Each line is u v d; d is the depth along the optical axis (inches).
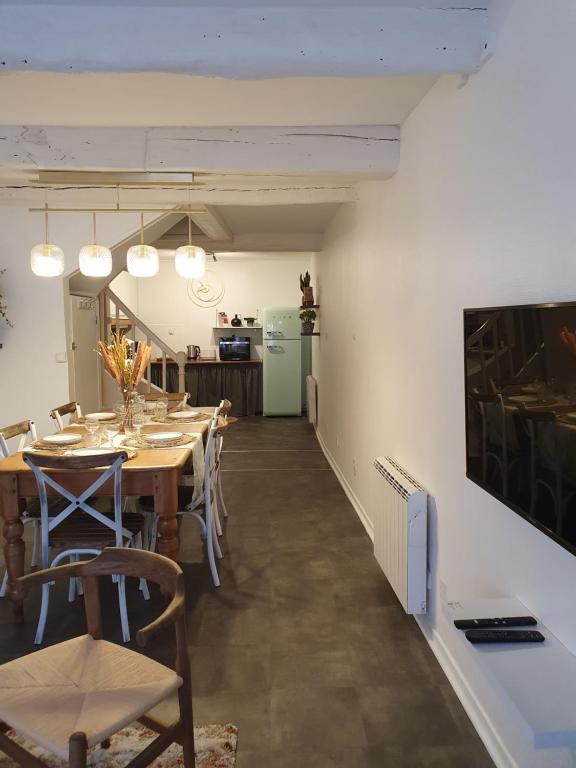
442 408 94.3
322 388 275.7
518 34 65.8
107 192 165.6
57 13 77.4
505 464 65.6
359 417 173.2
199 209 193.9
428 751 78.3
